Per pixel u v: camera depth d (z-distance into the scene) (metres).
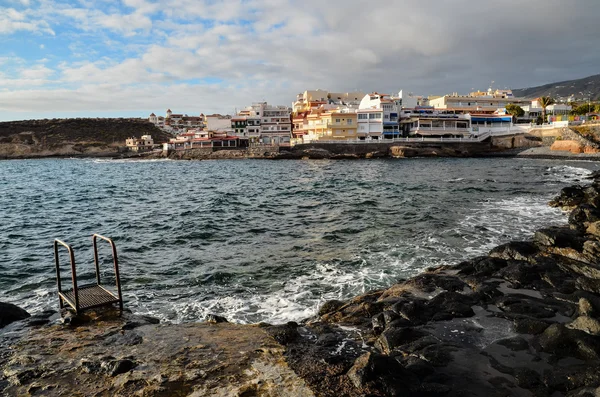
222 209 28.75
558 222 21.39
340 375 6.46
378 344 8.14
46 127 156.25
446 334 8.52
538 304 10.02
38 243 20.41
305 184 43.38
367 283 13.59
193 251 18.20
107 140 155.25
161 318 11.17
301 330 9.09
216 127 116.00
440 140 85.50
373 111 92.31
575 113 92.31
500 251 14.43
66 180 56.88
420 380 6.58
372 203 29.09
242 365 6.83
